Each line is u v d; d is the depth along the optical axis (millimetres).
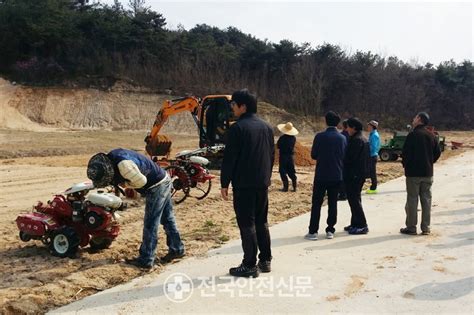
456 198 12109
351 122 8367
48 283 5906
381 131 61062
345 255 7090
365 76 68312
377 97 67938
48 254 7070
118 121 49312
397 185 14852
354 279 6062
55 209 7094
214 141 18375
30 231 7027
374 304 5285
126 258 6844
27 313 5043
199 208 10852
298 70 63562
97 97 51062
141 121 49594
